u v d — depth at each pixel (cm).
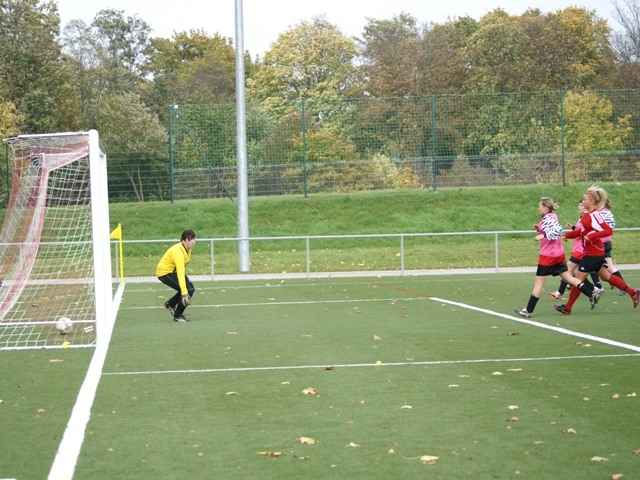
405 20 7762
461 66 6356
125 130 5256
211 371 1055
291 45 6956
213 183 3788
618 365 1037
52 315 1777
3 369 1107
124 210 3681
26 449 712
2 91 4784
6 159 3534
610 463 640
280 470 638
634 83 6003
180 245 1558
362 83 6894
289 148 3806
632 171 3884
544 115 3838
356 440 719
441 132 3797
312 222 3612
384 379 980
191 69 8375
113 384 985
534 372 1003
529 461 649
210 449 700
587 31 6769
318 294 2044
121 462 669
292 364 1094
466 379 970
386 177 3806
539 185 3847
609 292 1955
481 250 3203
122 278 2409
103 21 8100
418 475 620
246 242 2775
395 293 2030
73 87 6138
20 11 5047
